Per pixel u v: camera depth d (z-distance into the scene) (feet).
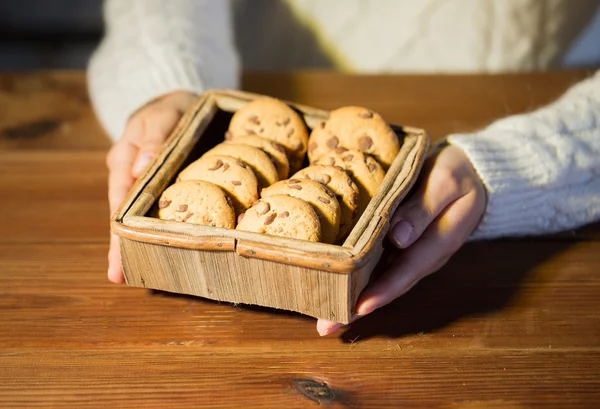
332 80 3.92
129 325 2.77
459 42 4.43
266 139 2.83
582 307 2.85
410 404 2.56
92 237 3.09
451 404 2.57
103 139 3.61
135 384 2.60
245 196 2.67
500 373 2.65
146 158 2.92
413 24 4.42
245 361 2.66
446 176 2.81
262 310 2.81
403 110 3.72
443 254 2.85
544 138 3.05
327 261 2.42
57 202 3.25
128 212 2.58
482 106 3.75
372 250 2.46
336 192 2.67
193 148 2.85
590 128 3.10
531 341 2.74
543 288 2.91
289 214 2.54
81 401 2.55
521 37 4.43
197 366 2.64
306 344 2.71
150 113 3.11
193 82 3.59
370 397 2.58
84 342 2.71
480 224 3.01
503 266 2.99
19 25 7.41
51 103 3.83
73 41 7.48
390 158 2.81
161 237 2.51
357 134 2.82
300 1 4.59
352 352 2.69
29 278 2.93
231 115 2.98
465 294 2.89
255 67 4.96
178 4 3.92
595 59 5.03
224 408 2.54
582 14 4.54
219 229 2.50
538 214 3.08
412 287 2.90
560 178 3.03
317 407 2.55
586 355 2.70
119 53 3.82
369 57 4.65
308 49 4.78
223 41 3.93
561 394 2.60
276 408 2.54
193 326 2.76
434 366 2.66
